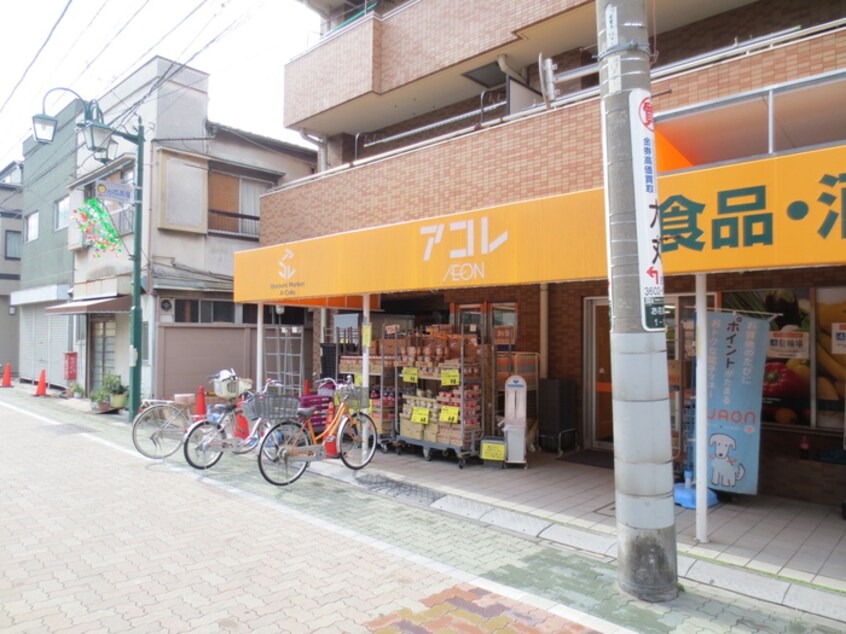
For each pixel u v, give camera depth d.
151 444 8.90
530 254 5.58
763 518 5.55
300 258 8.42
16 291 21.34
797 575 4.23
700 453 4.92
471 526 5.52
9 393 16.92
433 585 4.12
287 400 6.89
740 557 4.57
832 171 3.90
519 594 3.98
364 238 7.39
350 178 10.34
